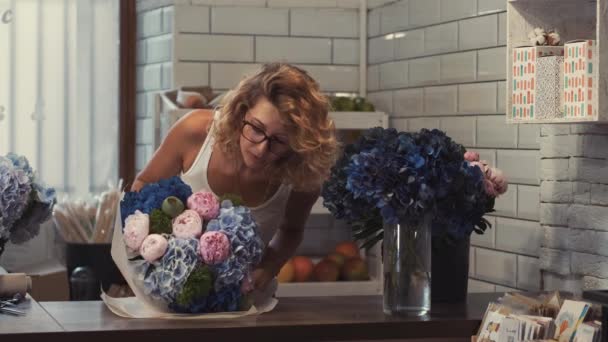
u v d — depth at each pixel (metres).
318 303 2.64
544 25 3.01
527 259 3.43
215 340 2.24
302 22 4.70
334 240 4.78
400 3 4.39
